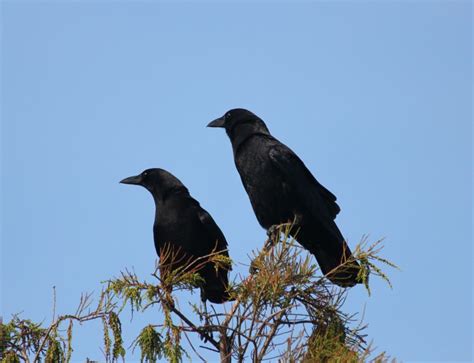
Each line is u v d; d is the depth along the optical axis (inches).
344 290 420.5
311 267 414.6
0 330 402.9
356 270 517.3
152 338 398.3
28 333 406.0
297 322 410.3
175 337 397.7
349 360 362.6
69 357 393.1
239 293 414.6
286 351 379.6
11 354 401.4
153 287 411.8
